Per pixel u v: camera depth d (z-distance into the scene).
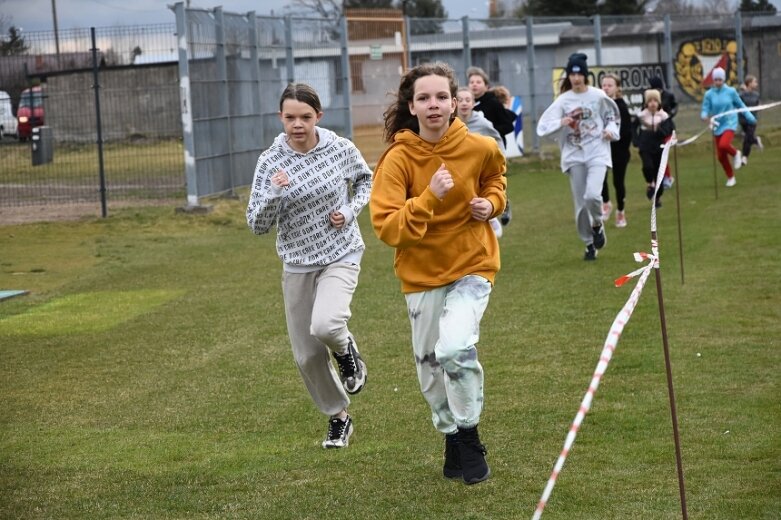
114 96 46.38
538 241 20.75
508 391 10.30
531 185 32.97
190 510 7.55
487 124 15.94
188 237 23.98
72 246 22.77
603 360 5.20
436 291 7.80
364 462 8.48
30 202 30.52
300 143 8.91
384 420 9.66
